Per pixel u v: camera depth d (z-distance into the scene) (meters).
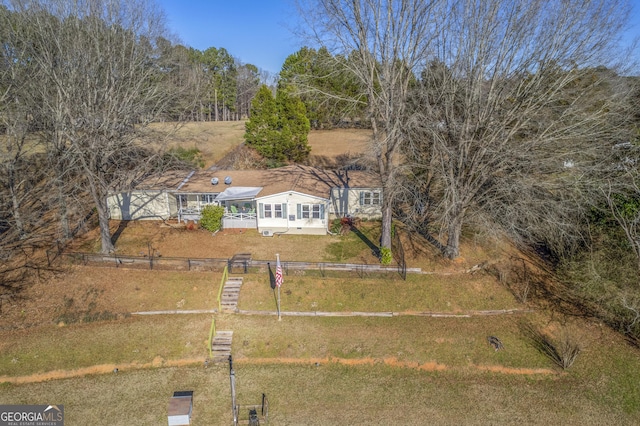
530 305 20.38
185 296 19.94
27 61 23.77
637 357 17.39
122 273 21.17
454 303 20.06
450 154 20.20
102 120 23.11
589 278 20.97
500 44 19.38
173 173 30.98
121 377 16.14
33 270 21.30
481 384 16.06
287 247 24.80
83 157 21.86
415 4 18.91
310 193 26.67
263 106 40.88
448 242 22.97
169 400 14.98
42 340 17.50
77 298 19.61
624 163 20.97
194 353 17.25
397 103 21.20
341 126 56.75
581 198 21.17
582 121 19.16
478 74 20.03
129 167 30.25
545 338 18.39
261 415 14.37
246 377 16.20
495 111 20.56
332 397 15.29
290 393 15.43
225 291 20.22
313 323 18.73
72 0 22.31
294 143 41.31
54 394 15.25
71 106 22.23
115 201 28.42
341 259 23.25
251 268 21.78
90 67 22.41
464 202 21.05
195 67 52.94
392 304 19.81
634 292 18.86
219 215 26.73
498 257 23.86
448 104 21.67
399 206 30.67
